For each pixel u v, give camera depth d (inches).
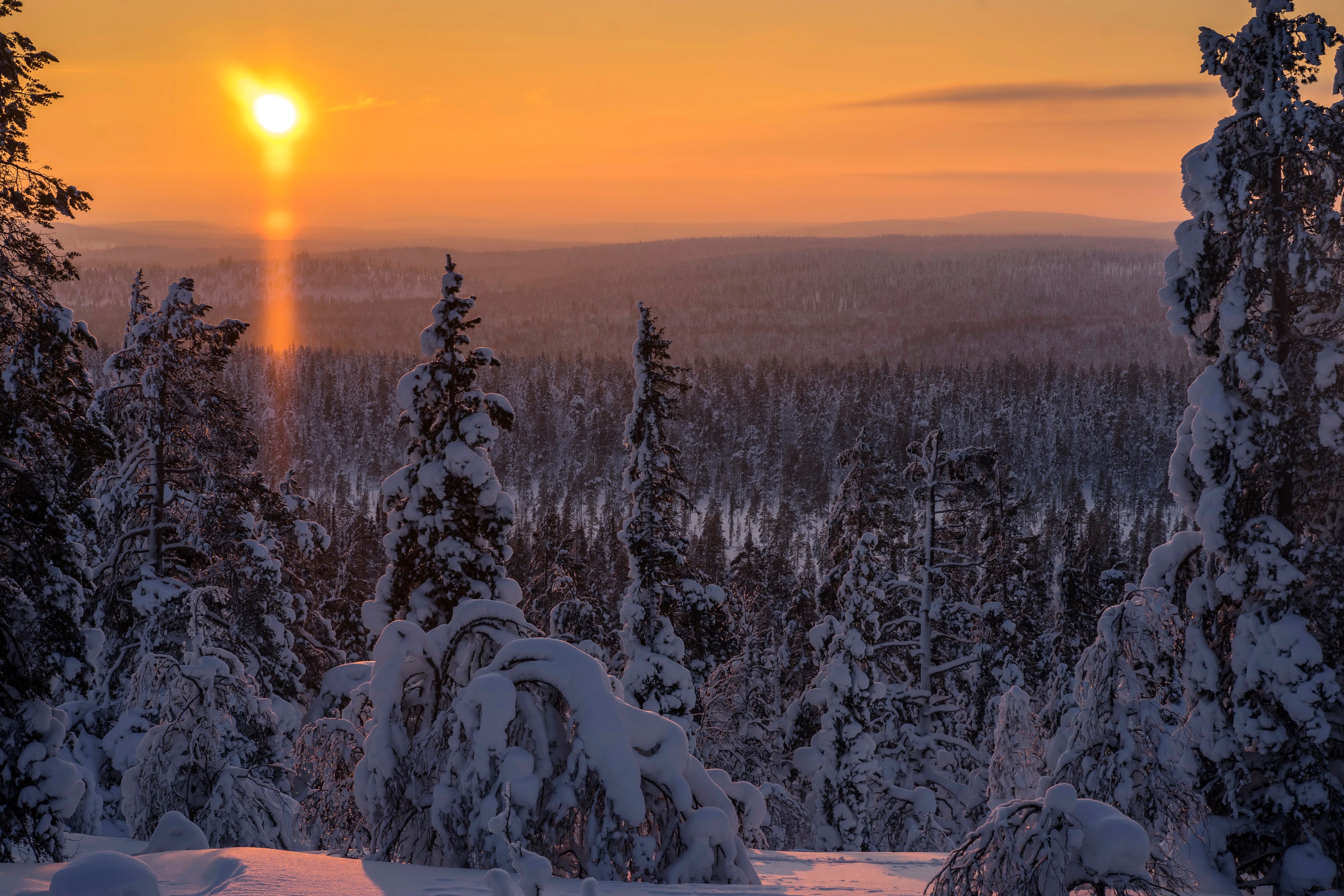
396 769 580.1
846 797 1144.8
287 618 1251.2
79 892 371.9
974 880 454.9
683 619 1131.9
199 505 1051.9
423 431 877.8
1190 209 648.4
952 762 1339.8
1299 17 611.8
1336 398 599.8
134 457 1021.2
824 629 1306.6
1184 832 604.4
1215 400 621.9
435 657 627.2
